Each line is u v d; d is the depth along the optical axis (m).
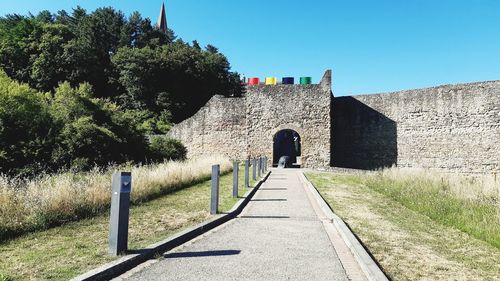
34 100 18.73
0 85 18.12
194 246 6.13
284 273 4.81
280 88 31.58
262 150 31.52
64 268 4.65
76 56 47.62
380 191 14.05
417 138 27.39
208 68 52.41
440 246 6.38
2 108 16.75
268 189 14.54
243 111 32.84
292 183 16.95
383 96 29.61
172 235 6.45
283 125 31.20
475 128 24.55
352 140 31.03
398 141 28.42
